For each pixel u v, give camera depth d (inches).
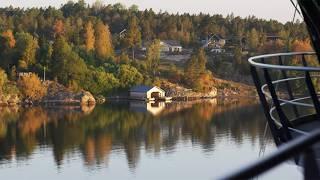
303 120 288.5
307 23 227.9
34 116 3875.5
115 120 3705.7
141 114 4030.5
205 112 4138.8
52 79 4857.3
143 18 7460.6
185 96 5260.8
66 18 6924.2
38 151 2679.6
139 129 3324.3
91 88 4913.9
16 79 4687.5
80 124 3508.9
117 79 5103.3
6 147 2768.2
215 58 6240.2
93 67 5108.3
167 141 2913.4
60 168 2364.7
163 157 2522.1
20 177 2235.5
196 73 5497.1
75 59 4904.0
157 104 4783.5
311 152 74.5
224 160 2425.0
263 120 3599.9
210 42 6875.0
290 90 289.6
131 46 6579.7
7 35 4936.0
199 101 5083.7
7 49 4864.7
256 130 3186.5
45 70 4862.2
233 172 64.7
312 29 227.5
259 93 235.3
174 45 6811.0
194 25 7554.1
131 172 2285.9
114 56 5733.3
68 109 4296.3
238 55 5969.5
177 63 6274.6
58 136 3068.4
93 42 5684.1
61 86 4793.3
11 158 2527.1
